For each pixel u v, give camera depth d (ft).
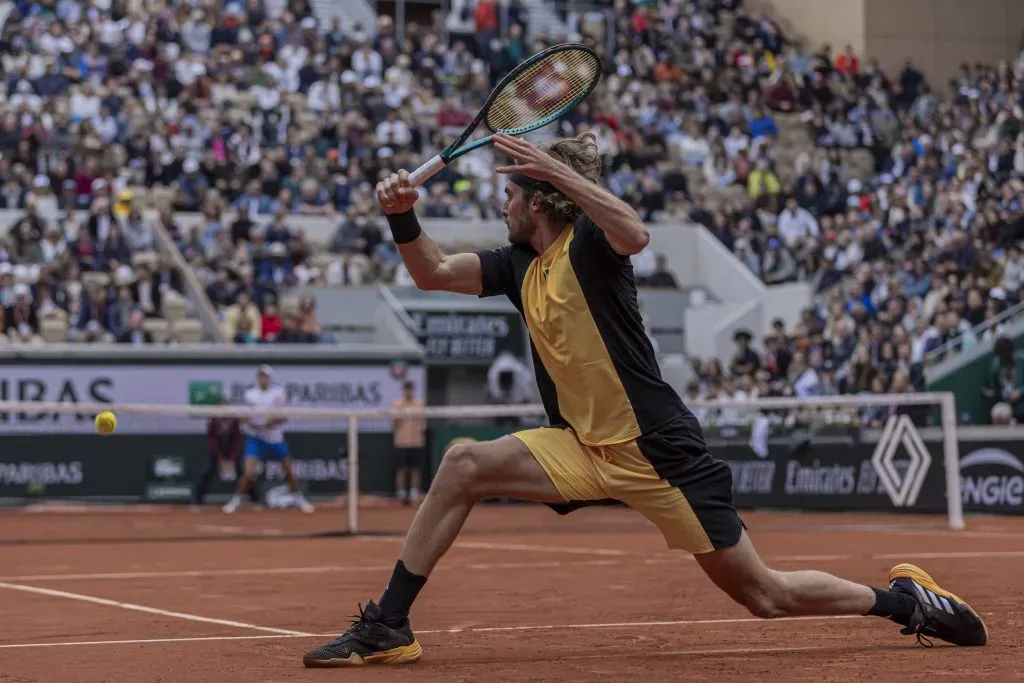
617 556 36.37
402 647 16.26
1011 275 76.33
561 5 116.67
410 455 69.15
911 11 112.68
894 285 77.15
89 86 88.28
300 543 43.62
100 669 16.35
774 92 106.52
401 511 64.28
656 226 90.63
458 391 81.35
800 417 65.77
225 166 86.43
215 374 68.85
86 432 66.69
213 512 65.00
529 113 17.04
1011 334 68.80
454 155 16.33
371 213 85.61
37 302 72.49
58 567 34.30
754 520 55.11
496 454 16.08
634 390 15.65
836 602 16.33
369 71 100.48
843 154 101.45
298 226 84.23
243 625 21.52
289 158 89.61
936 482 53.83
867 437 57.62
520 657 16.99
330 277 81.15
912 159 97.86
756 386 70.13
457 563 33.96
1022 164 89.15
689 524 15.62
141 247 79.41
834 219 92.02
